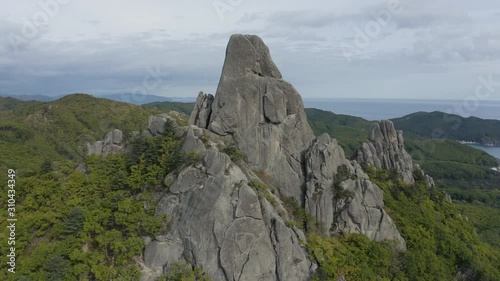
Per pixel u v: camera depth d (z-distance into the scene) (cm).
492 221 15050
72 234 5359
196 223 5159
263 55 6719
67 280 4806
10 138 17438
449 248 6975
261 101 6425
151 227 5222
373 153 8575
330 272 5275
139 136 6775
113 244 5119
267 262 5091
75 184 6334
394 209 7138
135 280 4759
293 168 6378
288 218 5656
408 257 6175
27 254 5403
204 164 5481
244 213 5134
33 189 6438
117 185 6106
